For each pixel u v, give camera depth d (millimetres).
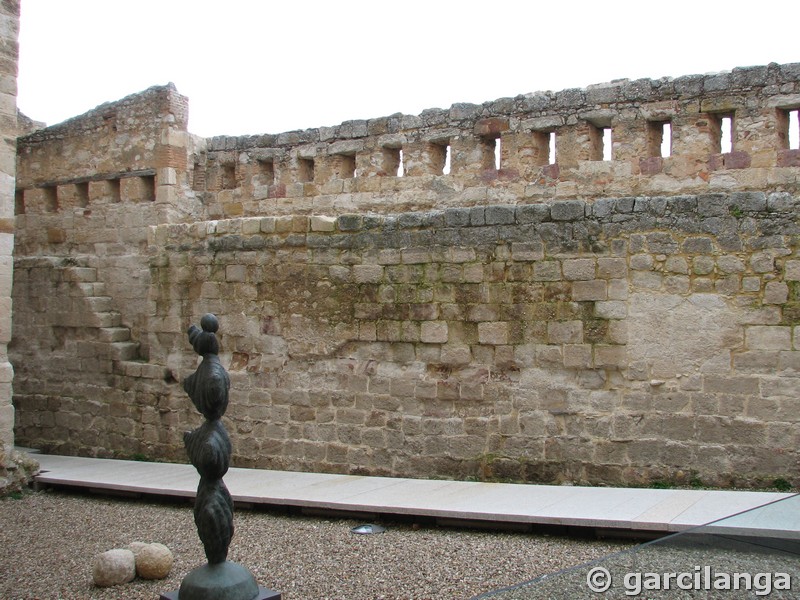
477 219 12000
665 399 10906
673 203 10969
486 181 14641
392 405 12438
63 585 8281
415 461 12219
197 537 9773
